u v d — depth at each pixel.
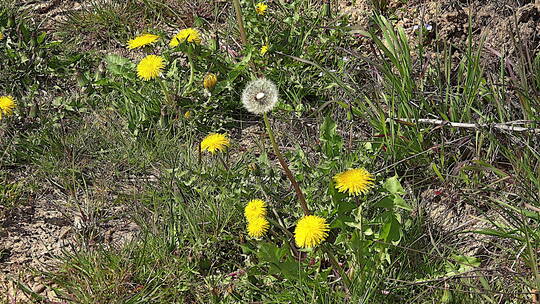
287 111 1.38
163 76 1.42
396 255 1.15
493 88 1.32
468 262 1.12
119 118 1.40
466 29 1.42
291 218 1.20
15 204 1.28
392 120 1.25
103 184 1.30
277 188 1.23
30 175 1.31
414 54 1.43
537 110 1.27
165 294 1.15
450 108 1.30
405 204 1.11
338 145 1.21
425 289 1.12
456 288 1.11
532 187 1.19
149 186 1.28
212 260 1.19
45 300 1.15
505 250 1.15
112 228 1.25
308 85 1.42
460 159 1.27
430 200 1.24
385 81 1.36
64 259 1.19
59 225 1.26
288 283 1.13
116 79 1.44
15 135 1.35
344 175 1.10
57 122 1.39
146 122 1.38
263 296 1.13
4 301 1.16
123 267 1.17
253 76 1.41
